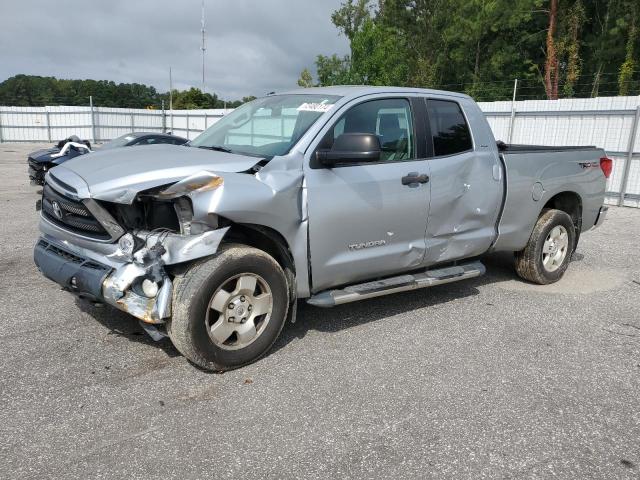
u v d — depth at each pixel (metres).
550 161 5.77
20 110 34.44
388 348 4.27
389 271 4.65
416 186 4.59
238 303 3.74
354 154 3.83
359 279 4.50
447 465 2.86
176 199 3.49
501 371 3.94
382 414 3.32
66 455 2.85
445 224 4.90
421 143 4.73
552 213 5.92
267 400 3.44
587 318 5.08
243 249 3.73
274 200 3.72
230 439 3.03
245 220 3.62
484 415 3.35
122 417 3.21
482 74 39.00
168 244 3.47
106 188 3.49
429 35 40.28
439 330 4.67
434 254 4.90
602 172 6.42
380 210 4.37
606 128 13.29
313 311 5.03
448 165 4.84
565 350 4.35
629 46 30.53
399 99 4.70
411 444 3.03
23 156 24.33
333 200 4.10
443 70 41.00
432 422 3.25
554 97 33.22
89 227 3.70
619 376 3.93
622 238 8.96
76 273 3.66
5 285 5.55
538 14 36.41
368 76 40.53
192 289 3.51
